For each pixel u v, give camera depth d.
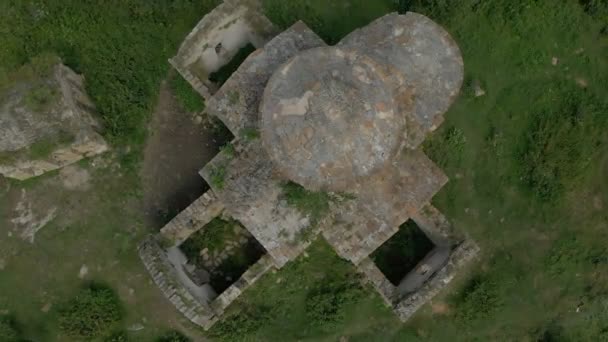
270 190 10.56
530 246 13.73
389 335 13.27
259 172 10.55
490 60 13.69
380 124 9.46
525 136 13.73
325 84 9.45
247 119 10.48
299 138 9.34
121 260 12.70
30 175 12.50
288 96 9.48
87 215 12.75
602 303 13.92
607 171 13.91
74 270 12.63
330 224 10.73
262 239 10.66
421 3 13.34
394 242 13.23
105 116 12.73
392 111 9.58
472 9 13.63
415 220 12.62
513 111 13.72
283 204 10.55
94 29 12.91
